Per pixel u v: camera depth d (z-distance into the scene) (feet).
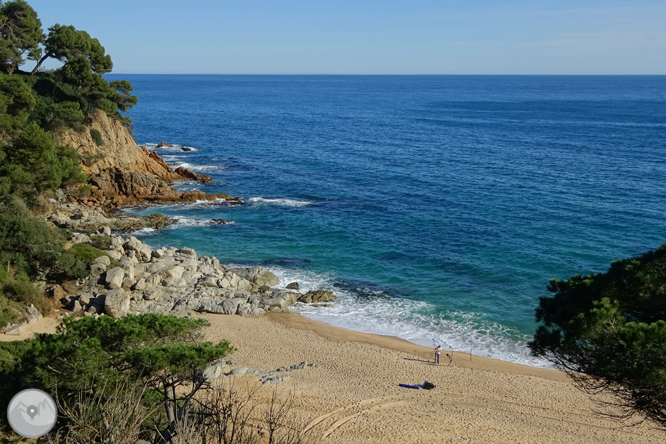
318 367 112.37
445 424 88.17
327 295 150.20
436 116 649.20
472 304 146.51
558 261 172.86
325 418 86.63
